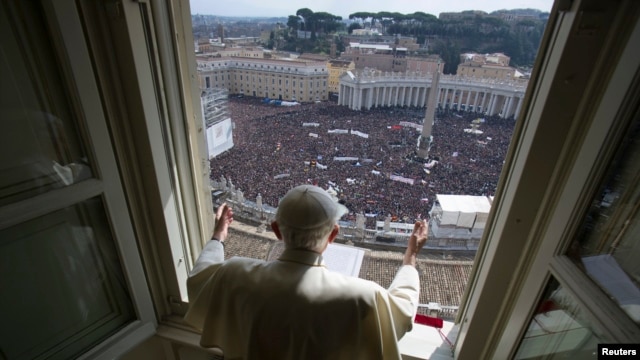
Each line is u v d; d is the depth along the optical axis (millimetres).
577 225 609
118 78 823
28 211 741
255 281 679
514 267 815
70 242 901
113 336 1056
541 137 658
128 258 1005
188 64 1008
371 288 667
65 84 745
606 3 525
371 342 662
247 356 679
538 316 750
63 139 792
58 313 932
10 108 693
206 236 1249
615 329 492
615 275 548
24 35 680
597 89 581
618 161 544
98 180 863
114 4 732
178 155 1026
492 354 938
